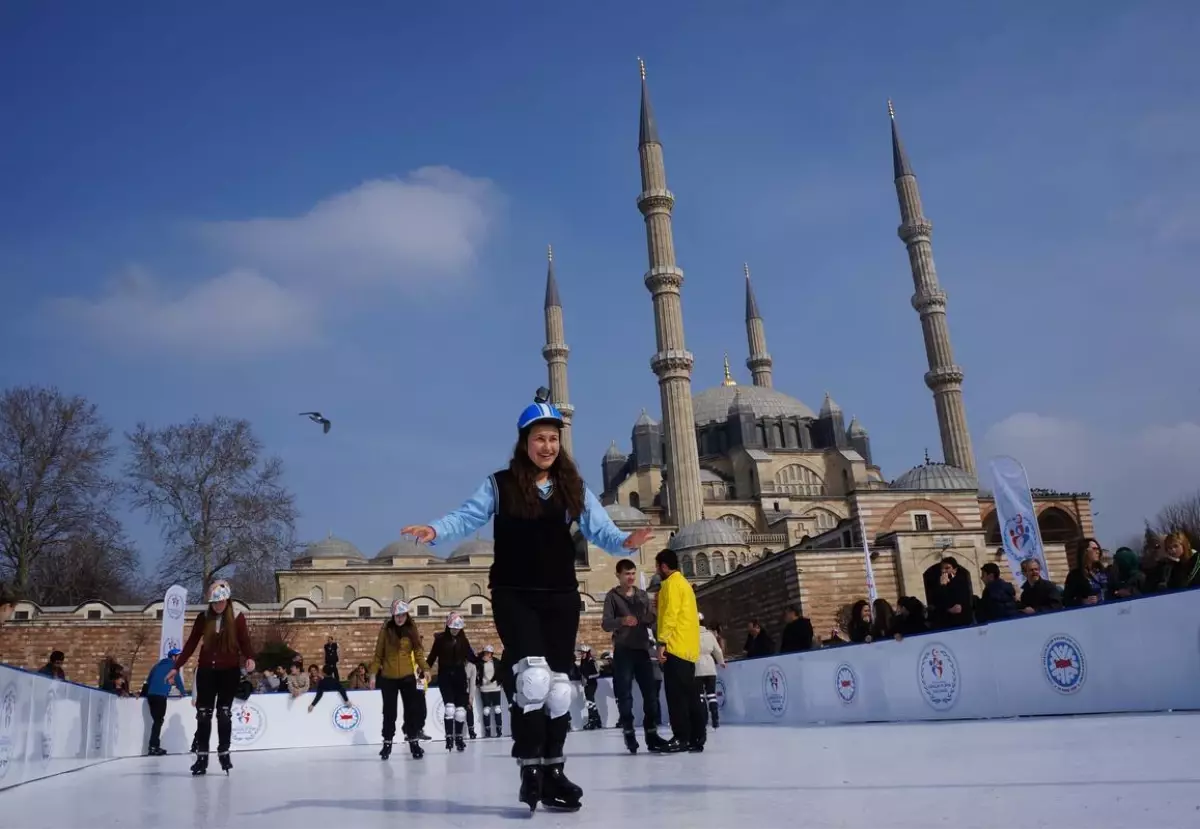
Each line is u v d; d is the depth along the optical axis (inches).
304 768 465.1
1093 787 188.4
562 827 183.2
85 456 2134.6
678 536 2741.1
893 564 1964.8
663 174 3211.1
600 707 1020.5
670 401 2960.1
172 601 1058.1
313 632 2223.2
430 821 204.8
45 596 2404.0
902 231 3442.4
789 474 3533.5
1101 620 434.0
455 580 2827.3
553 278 3924.7
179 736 860.6
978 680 503.8
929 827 154.9
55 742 480.4
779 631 2005.4
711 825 172.2
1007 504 922.7
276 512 2332.7
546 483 220.7
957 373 3248.0
